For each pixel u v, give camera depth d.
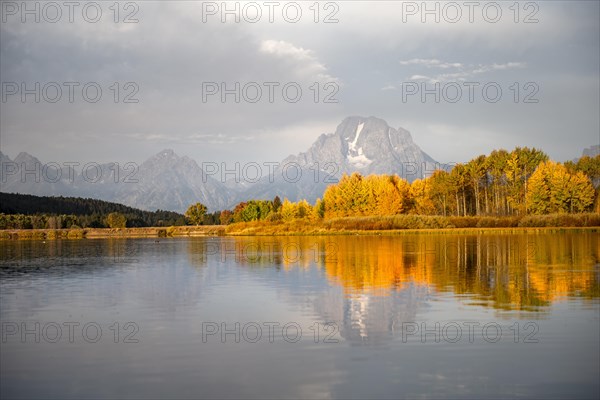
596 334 17.64
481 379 13.59
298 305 23.27
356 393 12.73
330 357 15.49
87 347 16.89
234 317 21.02
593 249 50.59
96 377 14.01
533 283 28.66
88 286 30.33
